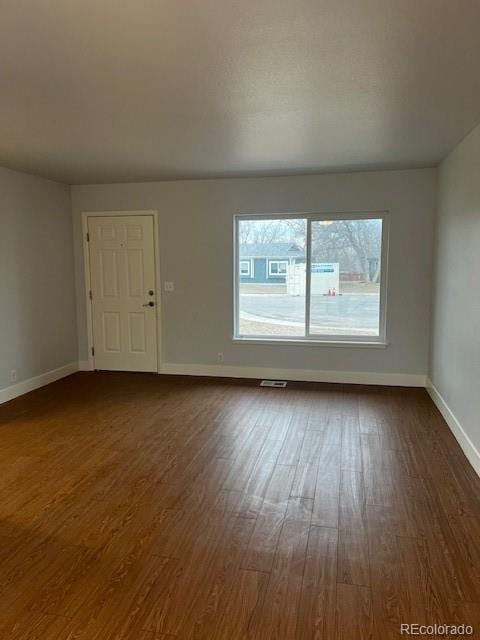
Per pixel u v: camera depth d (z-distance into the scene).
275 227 5.21
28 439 3.59
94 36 1.87
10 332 4.61
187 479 2.92
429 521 2.44
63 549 2.22
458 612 1.81
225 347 5.40
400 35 1.88
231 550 2.21
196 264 5.34
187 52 2.02
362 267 5.03
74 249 5.61
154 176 4.98
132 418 4.05
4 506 2.62
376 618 1.78
